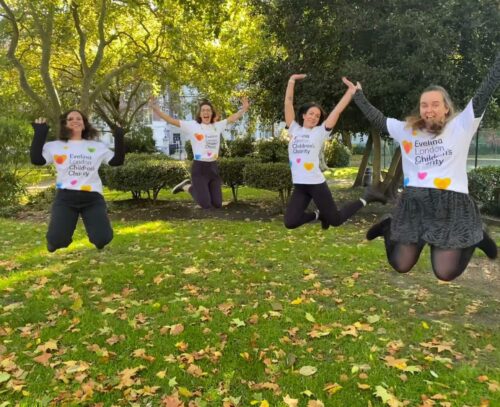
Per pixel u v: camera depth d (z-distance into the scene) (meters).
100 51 15.14
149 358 4.05
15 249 7.93
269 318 4.87
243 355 4.07
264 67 12.09
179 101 26.17
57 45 17.11
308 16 11.39
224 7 12.00
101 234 4.63
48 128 4.82
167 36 14.68
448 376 3.78
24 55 18.77
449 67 9.95
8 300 5.50
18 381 3.71
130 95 25.92
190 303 5.29
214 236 8.84
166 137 52.12
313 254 7.28
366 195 5.21
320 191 4.99
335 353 4.19
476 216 3.55
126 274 6.29
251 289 5.75
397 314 5.03
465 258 3.51
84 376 3.79
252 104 13.54
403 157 3.82
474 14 9.97
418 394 3.56
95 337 4.49
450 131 3.55
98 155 4.84
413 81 10.13
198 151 6.50
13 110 17.20
